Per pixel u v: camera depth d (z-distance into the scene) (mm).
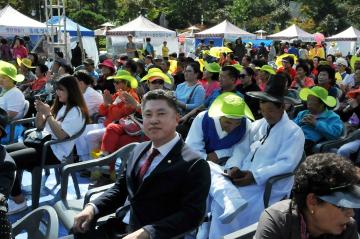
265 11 55719
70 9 44688
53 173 6137
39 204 5000
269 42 30328
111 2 48438
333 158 1839
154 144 2719
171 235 2465
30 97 8086
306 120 5145
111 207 2938
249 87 6941
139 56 16141
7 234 2033
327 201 1777
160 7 50281
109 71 8586
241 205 3543
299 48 20953
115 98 6102
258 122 4137
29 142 4789
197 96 6824
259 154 3863
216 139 4168
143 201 2656
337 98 6875
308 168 1840
